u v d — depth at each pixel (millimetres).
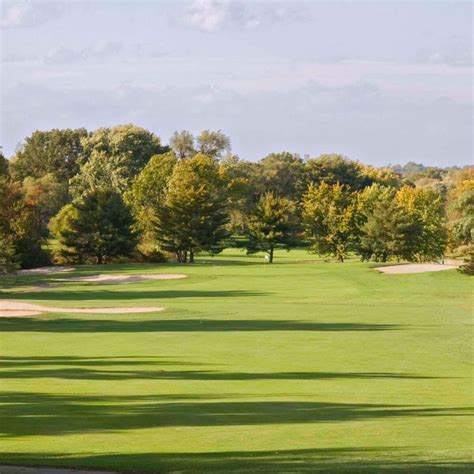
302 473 17391
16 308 70000
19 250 120250
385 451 20375
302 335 50250
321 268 109875
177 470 17953
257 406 27312
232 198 169875
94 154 192000
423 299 79875
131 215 133875
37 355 41250
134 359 39719
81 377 33781
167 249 135375
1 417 25031
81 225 130000
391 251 132750
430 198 145375
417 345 45500
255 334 50812
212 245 136250
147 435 22484
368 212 138750
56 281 101875
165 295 84062
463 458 19250
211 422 24500
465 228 104000
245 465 18484
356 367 37531
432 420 25031
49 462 18859
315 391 30812
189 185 134875
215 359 39844
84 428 23469
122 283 98438
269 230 139250
